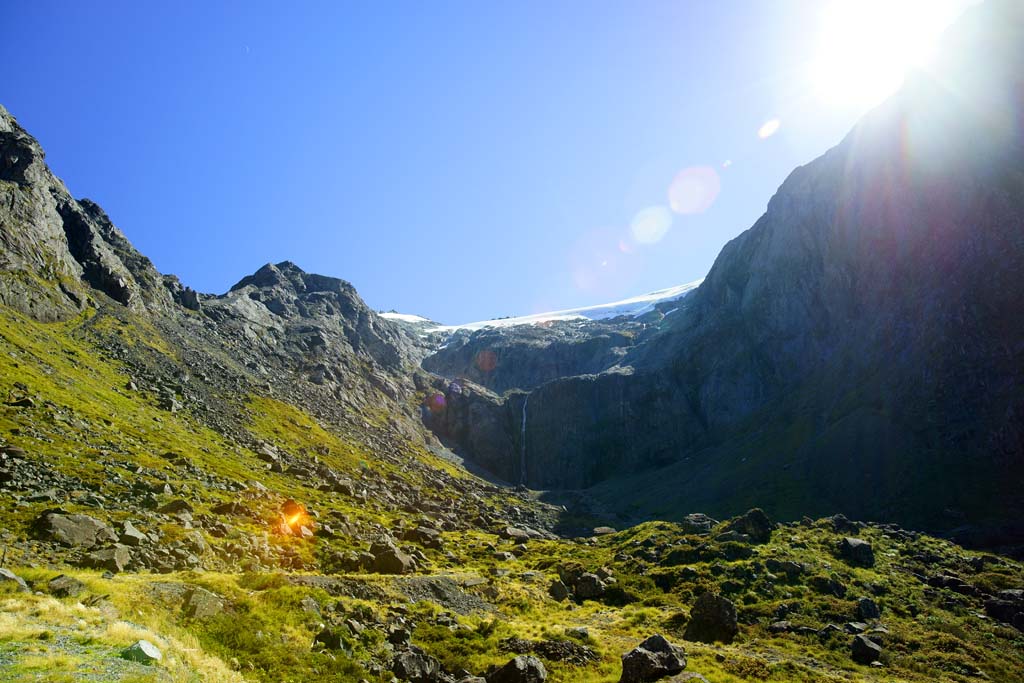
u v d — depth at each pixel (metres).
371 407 189.25
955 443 109.81
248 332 183.38
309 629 35.03
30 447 55.53
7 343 82.81
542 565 73.50
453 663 37.31
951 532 87.44
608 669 39.19
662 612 54.44
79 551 37.59
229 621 32.25
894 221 158.12
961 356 120.06
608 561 73.31
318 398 164.75
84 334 110.69
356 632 37.06
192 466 71.56
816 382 164.00
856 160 179.25
